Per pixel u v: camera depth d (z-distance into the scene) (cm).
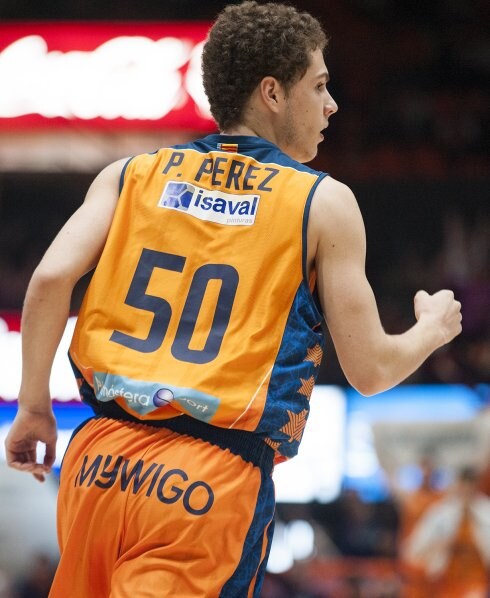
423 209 2333
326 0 2533
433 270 2202
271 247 344
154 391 330
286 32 369
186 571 317
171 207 358
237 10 377
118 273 355
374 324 343
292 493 1767
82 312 354
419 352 359
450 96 2444
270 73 369
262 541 340
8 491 1121
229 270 345
